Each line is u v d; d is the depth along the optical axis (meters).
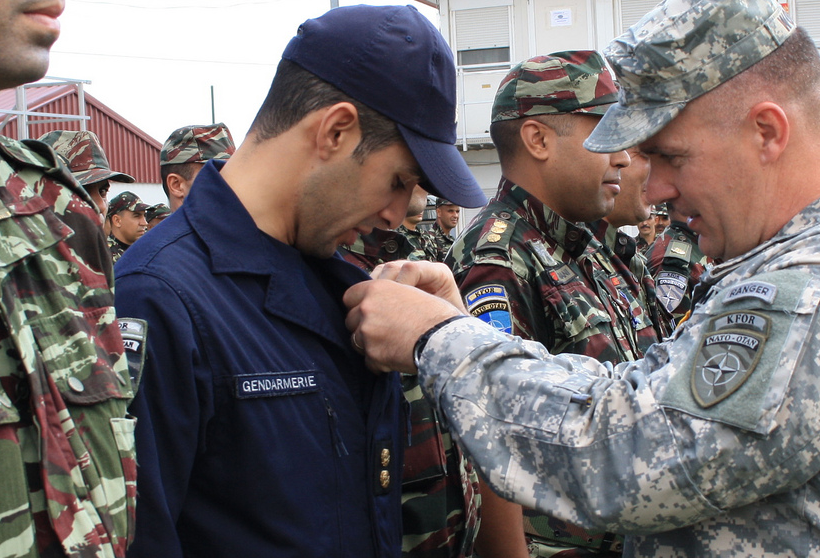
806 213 1.24
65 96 11.10
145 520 1.09
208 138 3.68
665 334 2.89
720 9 1.24
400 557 1.41
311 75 1.25
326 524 1.24
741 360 1.12
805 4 12.35
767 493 1.11
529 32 13.36
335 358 1.38
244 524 1.19
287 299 1.29
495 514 1.83
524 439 1.22
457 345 1.29
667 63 1.27
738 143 1.26
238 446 1.18
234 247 1.26
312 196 1.29
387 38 1.24
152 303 1.15
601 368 1.43
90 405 1.00
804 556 1.13
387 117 1.24
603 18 13.09
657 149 1.34
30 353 0.93
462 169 1.33
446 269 1.56
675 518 1.14
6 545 0.87
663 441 1.13
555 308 2.09
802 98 1.25
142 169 13.55
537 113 2.22
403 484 1.58
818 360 1.09
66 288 1.02
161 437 1.13
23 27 0.90
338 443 1.28
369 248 2.19
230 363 1.18
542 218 2.23
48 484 0.91
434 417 1.63
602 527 1.17
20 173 1.03
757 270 1.24
